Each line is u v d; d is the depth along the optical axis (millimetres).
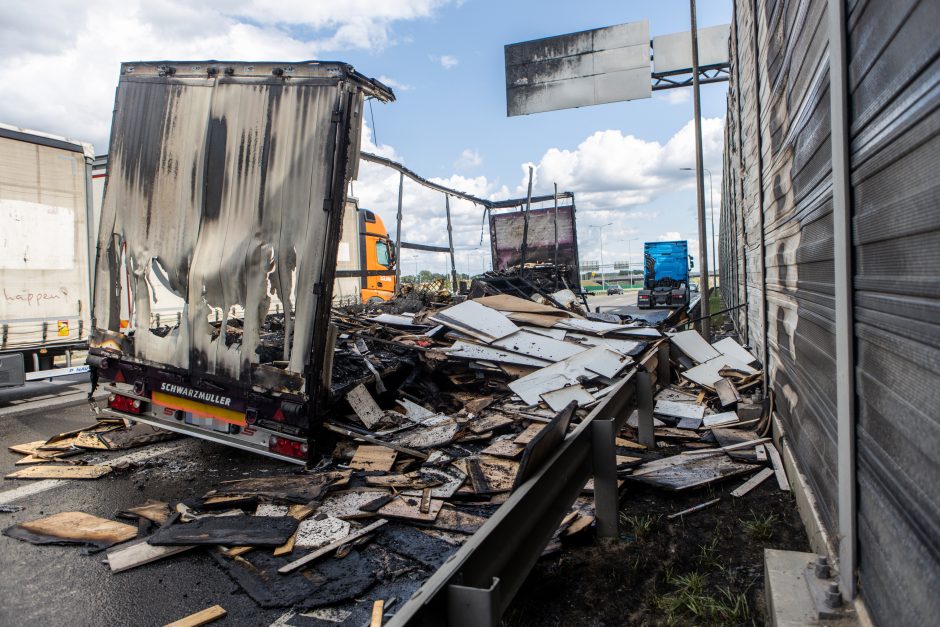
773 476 4523
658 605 2867
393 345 7703
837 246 2369
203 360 5188
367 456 5250
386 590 3236
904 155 1660
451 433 5832
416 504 4289
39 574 3449
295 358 4797
